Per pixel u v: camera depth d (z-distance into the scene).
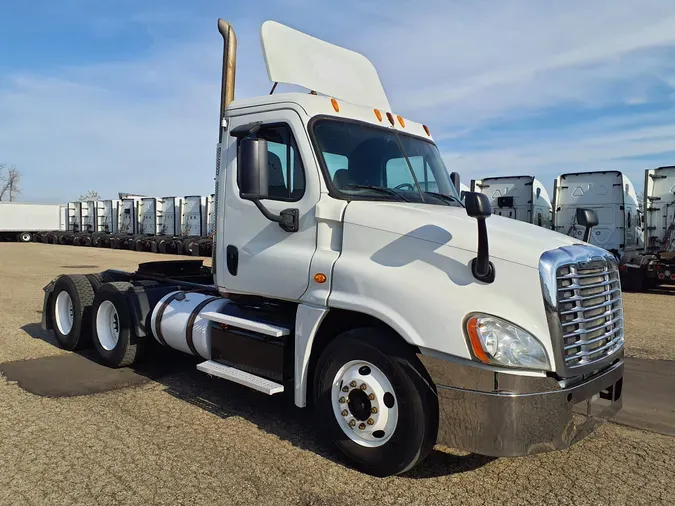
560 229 16.31
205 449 4.18
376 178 4.48
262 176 3.94
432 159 5.13
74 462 3.93
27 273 17.28
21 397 5.31
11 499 3.41
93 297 7.11
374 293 3.71
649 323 9.68
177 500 3.43
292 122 4.33
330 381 3.98
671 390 5.84
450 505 3.42
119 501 3.41
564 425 3.36
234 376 4.51
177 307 5.59
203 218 29.98
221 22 5.73
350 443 3.87
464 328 3.34
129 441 4.30
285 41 4.86
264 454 4.11
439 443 3.47
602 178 15.66
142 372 6.25
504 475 3.84
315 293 4.06
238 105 4.77
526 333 3.31
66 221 44.50
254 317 4.66
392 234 3.79
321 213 4.10
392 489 3.61
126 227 35.88
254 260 4.56
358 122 4.57
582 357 3.49
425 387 3.52
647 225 15.06
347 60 5.43
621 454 4.22
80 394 5.45
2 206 44.97
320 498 3.47
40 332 8.39
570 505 3.44
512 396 3.26
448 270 3.54
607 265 3.85
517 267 3.37
